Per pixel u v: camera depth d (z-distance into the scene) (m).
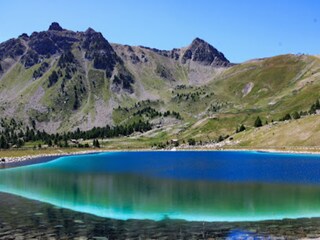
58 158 174.25
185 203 58.56
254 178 84.00
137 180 84.69
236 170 101.25
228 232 43.12
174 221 48.47
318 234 41.38
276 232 42.56
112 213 52.94
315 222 46.78
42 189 73.50
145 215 51.72
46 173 102.81
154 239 40.91
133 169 111.00
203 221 48.22
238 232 43.00
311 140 174.50
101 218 50.25
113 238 41.47
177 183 78.81
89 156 191.75
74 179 88.50
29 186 77.56
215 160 141.62
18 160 159.25
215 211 53.22
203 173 95.38
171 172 99.44
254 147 195.12
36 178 91.06
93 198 63.44
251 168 106.25
